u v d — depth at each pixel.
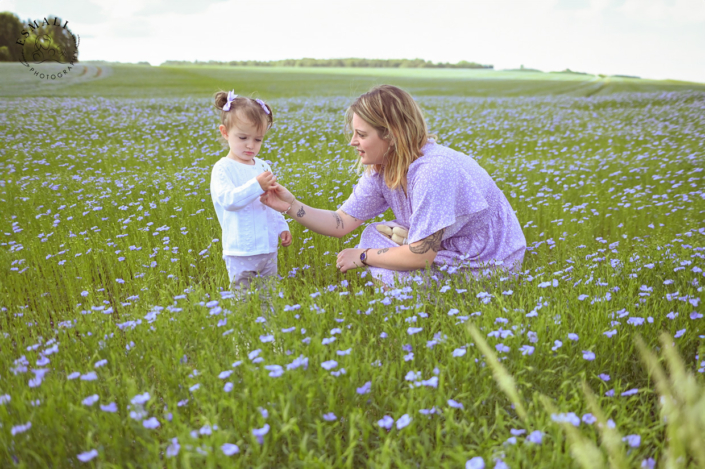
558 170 7.39
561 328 2.31
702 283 2.97
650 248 3.60
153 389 1.90
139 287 3.50
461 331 2.27
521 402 1.87
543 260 3.68
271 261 3.52
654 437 1.63
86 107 18.28
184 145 11.04
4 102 19.69
